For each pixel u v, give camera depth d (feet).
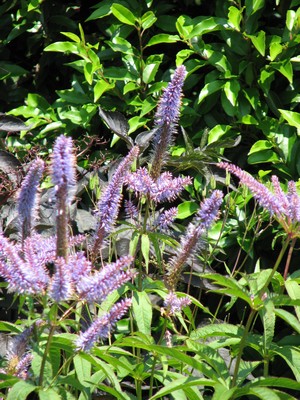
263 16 28.91
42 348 16.97
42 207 23.71
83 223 23.36
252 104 26.48
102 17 29.68
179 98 19.06
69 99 28.32
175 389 15.90
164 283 19.29
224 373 17.11
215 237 25.62
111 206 17.78
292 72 26.58
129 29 28.09
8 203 24.03
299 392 24.97
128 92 28.35
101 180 24.54
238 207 25.93
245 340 17.01
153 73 27.58
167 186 18.92
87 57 26.91
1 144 27.27
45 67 32.01
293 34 26.53
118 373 17.92
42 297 14.96
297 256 26.50
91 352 16.35
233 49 27.14
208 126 28.04
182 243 18.28
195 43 27.25
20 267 14.49
